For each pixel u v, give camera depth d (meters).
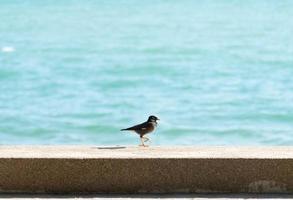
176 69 42.62
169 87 37.00
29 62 45.97
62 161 8.02
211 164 8.02
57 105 32.22
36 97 34.38
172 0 104.81
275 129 26.78
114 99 33.75
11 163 8.02
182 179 8.05
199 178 8.04
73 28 68.19
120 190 8.05
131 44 55.09
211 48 51.94
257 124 27.70
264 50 50.16
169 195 7.98
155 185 8.05
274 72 40.88
